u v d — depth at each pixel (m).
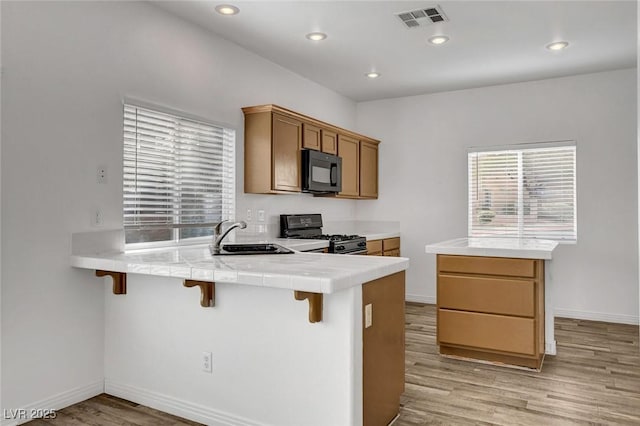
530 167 4.98
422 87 5.19
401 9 3.18
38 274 2.48
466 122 5.27
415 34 3.62
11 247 2.36
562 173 4.81
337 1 3.08
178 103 3.32
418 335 4.05
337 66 4.45
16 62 2.36
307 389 2.12
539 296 3.20
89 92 2.72
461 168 5.30
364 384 2.10
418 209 5.55
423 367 3.23
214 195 3.71
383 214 5.78
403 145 5.64
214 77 3.65
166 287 2.57
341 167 4.92
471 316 3.31
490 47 3.91
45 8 2.49
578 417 2.46
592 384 2.92
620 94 4.53
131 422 2.44
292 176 4.13
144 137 3.12
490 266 3.24
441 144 5.41
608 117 4.58
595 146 4.63
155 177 3.21
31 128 2.43
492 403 2.63
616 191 4.55
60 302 2.59
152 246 3.23
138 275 2.68
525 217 5.00
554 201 4.86
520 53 4.05
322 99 5.13
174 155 3.35
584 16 3.29
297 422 2.15
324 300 2.06
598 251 4.62
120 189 2.91
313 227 4.84
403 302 2.56
